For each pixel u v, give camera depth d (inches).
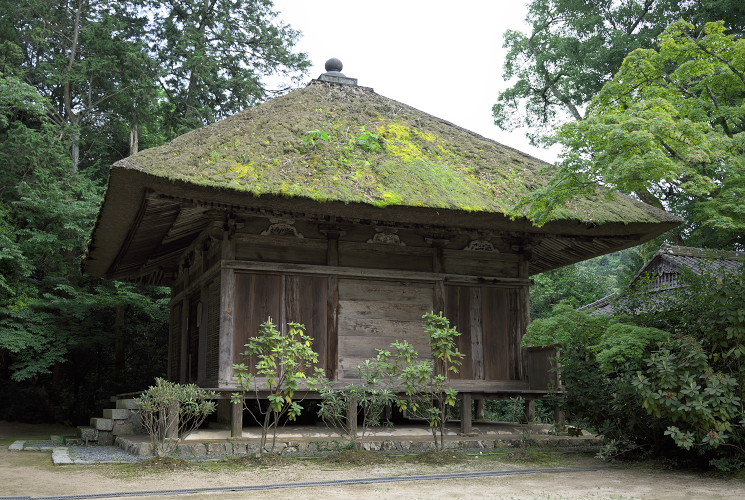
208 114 880.9
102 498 201.9
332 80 461.1
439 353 311.3
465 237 403.9
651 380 269.0
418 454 310.0
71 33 866.1
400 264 386.6
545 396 381.7
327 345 363.3
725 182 308.7
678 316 291.1
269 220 363.9
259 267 354.3
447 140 427.8
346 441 322.7
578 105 777.6
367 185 339.0
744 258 285.7
